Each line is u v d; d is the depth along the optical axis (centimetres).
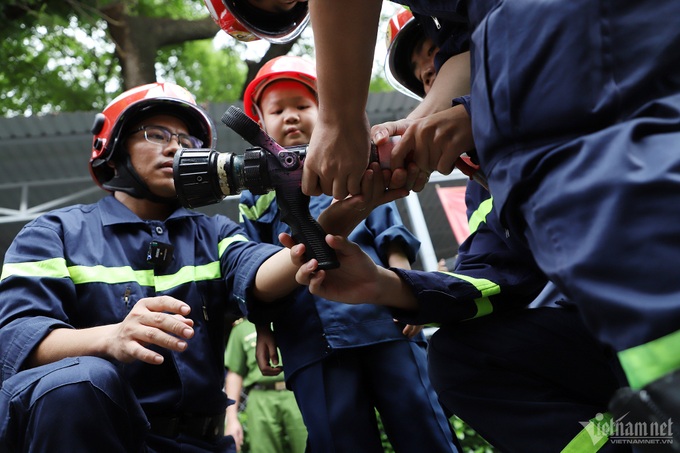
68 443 171
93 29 1009
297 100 265
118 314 211
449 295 185
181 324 178
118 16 863
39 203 869
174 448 204
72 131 704
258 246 226
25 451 176
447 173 160
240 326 439
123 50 862
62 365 179
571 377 183
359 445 211
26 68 1091
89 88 1129
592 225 98
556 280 102
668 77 104
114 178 242
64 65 1115
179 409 206
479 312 190
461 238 533
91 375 176
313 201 249
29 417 174
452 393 193
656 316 89
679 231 91
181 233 236
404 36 223
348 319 223
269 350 234
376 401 225
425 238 495
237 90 1273
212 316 227
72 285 209
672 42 104
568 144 105
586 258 96
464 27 164
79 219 227
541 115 109
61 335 191
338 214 168
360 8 121
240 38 178
